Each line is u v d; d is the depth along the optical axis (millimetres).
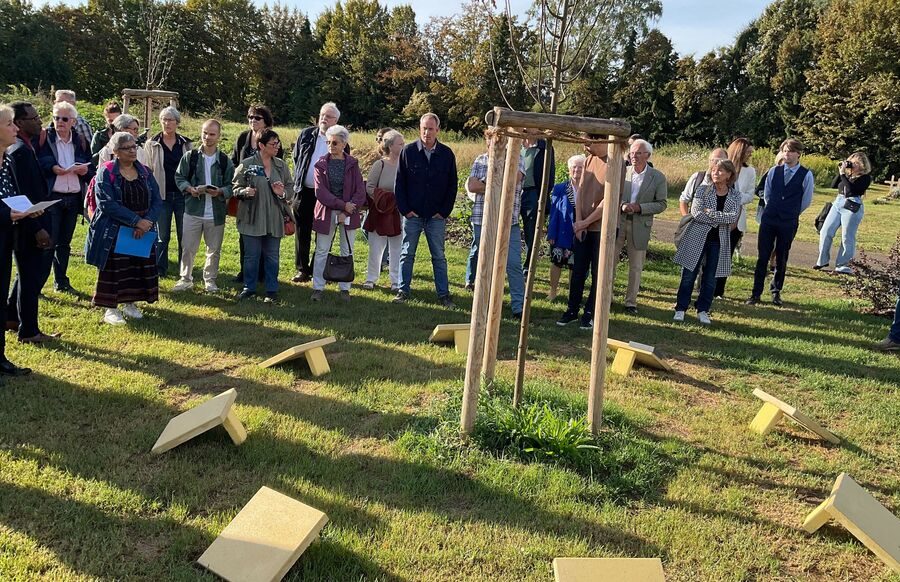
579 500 3488
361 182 7309
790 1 51094
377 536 3078
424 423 4203
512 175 3951
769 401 4555
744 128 49219
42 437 3799
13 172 4969
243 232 7023
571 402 4598
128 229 5863
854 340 7059
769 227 8406
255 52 56594
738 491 3684
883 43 40312
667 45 50188
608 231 3873
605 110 48625
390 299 7578
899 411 5035
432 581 2807
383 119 53219
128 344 5523
